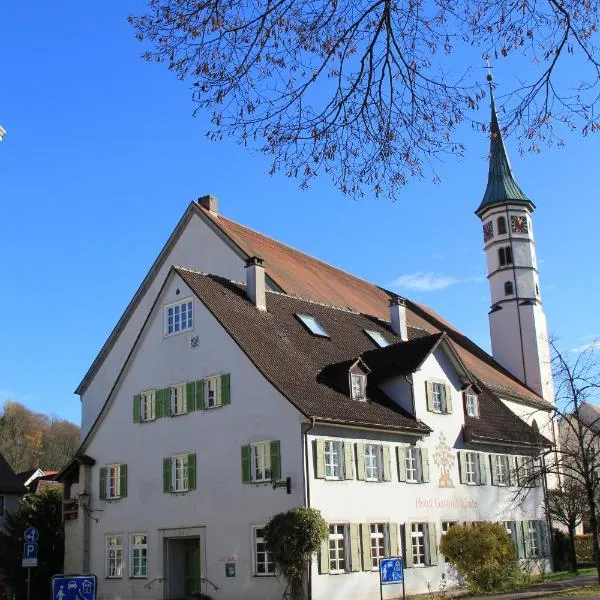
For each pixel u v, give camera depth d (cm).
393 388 3266
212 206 4319
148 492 3125
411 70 1014
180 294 3212
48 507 3647
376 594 2775
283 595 2572
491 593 2853
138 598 3052
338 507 2730
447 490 3275
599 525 2975
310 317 3525
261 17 974
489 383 4869
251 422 2828
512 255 5984
